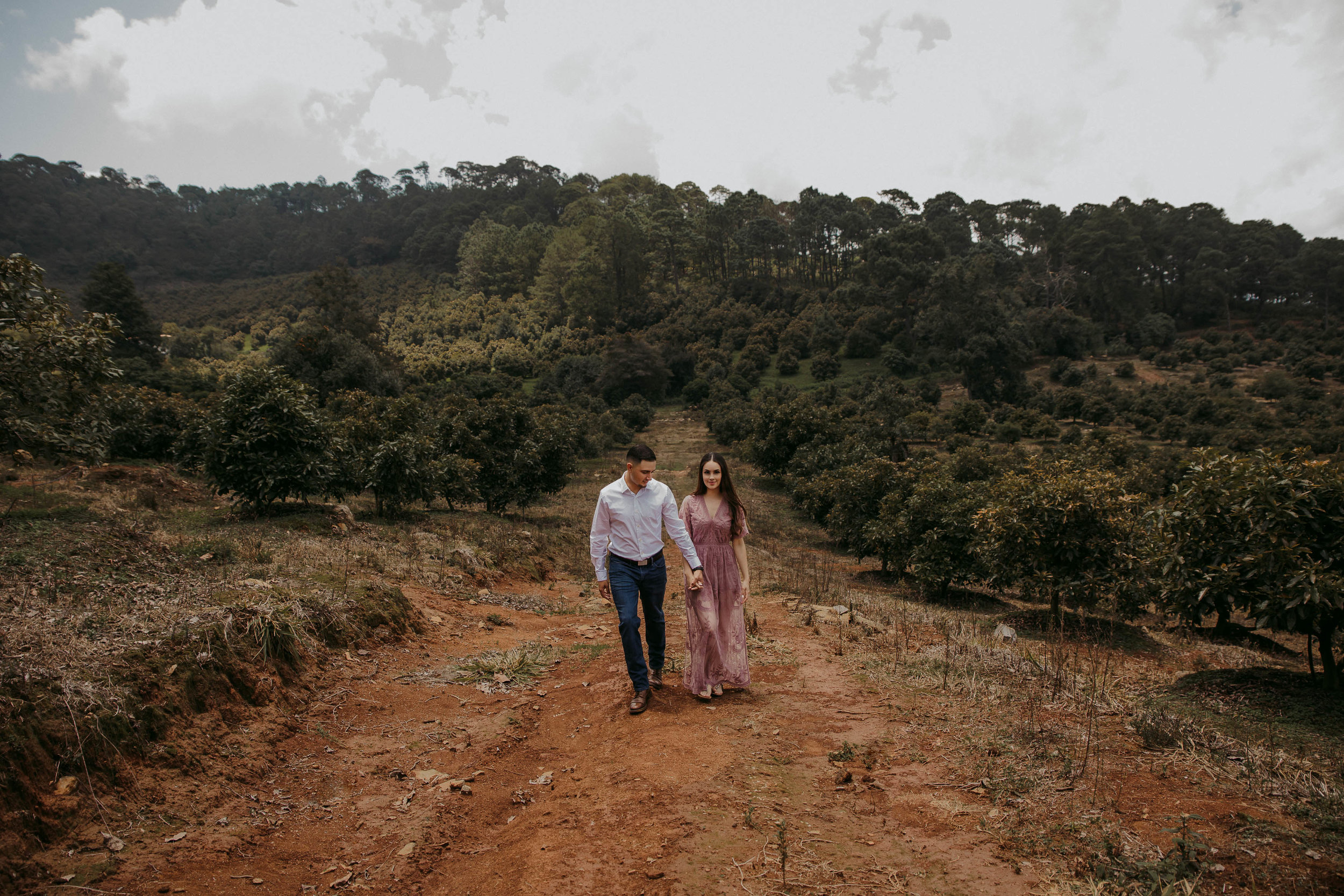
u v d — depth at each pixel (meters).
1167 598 6.45
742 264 108.44
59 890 2.44
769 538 22.20
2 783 2.62
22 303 7.81
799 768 3.45
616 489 4.62
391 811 3.37
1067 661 5.96
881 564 17.02
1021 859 2.54
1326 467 5.52
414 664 5.67
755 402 65.62
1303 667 8.11
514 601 9.31
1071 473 10.48
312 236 161.50
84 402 8.69
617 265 102.31
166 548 6.44
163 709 3.52
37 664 3.29
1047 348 79.75
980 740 3.73
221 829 3.04
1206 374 70.44
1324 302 93.88
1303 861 2.39
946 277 70.69
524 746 4.20
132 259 141.25
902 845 2.68
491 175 192.00
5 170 148.12
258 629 4.57
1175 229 98.38
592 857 2.69
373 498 17.59
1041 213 109.69
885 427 39.72
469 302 112.19
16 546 5.55
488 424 19.81
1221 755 3.45
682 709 4.41
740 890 2.38
